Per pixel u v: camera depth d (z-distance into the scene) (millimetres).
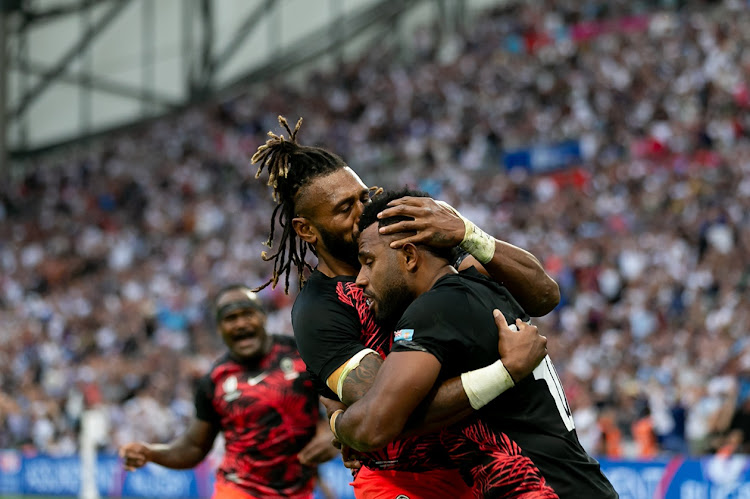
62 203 53594
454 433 6578
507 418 6348
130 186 52562
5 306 44406
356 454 7367
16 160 66312
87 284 43438
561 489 6270
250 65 62344
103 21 66250
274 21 61875
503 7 53438
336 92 53969
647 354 23641
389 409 6086
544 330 27172
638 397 20875
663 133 36625
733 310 24219
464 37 52875
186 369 29422
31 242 49906
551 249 31578
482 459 6438
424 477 7316
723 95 37719
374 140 48312
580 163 38969
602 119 39906
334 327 6969
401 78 51812
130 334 36250
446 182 40375
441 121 46188
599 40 45938
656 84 40281
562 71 44656
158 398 28516
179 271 41562
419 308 6285
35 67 66562
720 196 31125
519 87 45156
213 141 54938
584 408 21016
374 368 6703
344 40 59969
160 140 57281
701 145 35719
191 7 63594
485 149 42188
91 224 50250
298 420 10719
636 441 19531
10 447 28953
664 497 17078
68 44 66750
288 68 61438
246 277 37250
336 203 7145
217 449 22828
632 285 28094
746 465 16328
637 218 32312
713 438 17688
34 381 34250
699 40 41812
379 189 7527
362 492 7551
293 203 7328
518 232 33688
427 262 6621
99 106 65438
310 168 7230
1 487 27031
